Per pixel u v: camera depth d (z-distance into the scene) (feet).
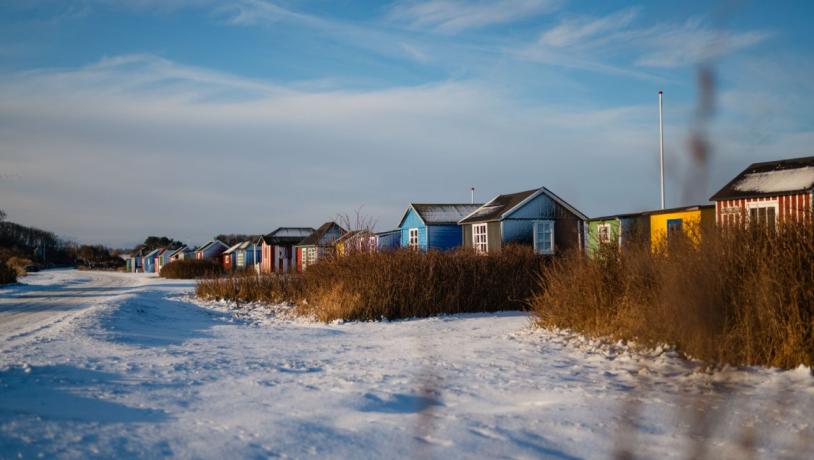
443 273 62.03
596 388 24.53
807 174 58.23
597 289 41.60
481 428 18.47
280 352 36.01
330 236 123.65
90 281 186.70
